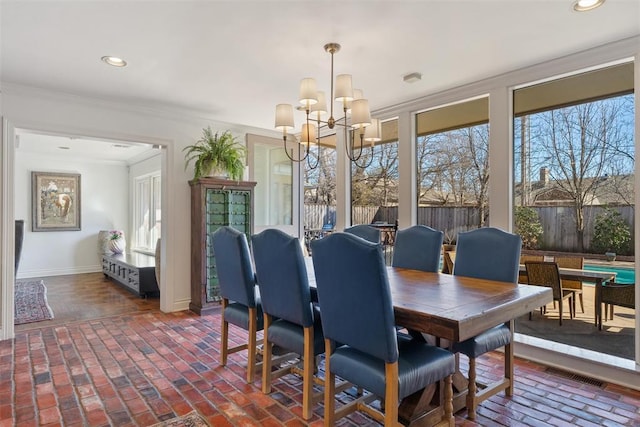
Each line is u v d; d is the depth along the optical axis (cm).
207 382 257
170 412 218
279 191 528
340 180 463
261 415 216
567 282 325
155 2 207
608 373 258
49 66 297
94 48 265
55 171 711
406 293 204
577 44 261
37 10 214
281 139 527
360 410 203
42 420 208
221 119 462
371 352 171
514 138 328
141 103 397
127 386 250
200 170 435
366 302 169
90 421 207
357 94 271
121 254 683
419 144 404
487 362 295
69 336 351
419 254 296
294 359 290
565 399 235
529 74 303
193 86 345
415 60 287
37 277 685
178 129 442
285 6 211
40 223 693
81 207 736
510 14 221
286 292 222
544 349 288
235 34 245
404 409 206
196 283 437
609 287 299
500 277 246
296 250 214
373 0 205
